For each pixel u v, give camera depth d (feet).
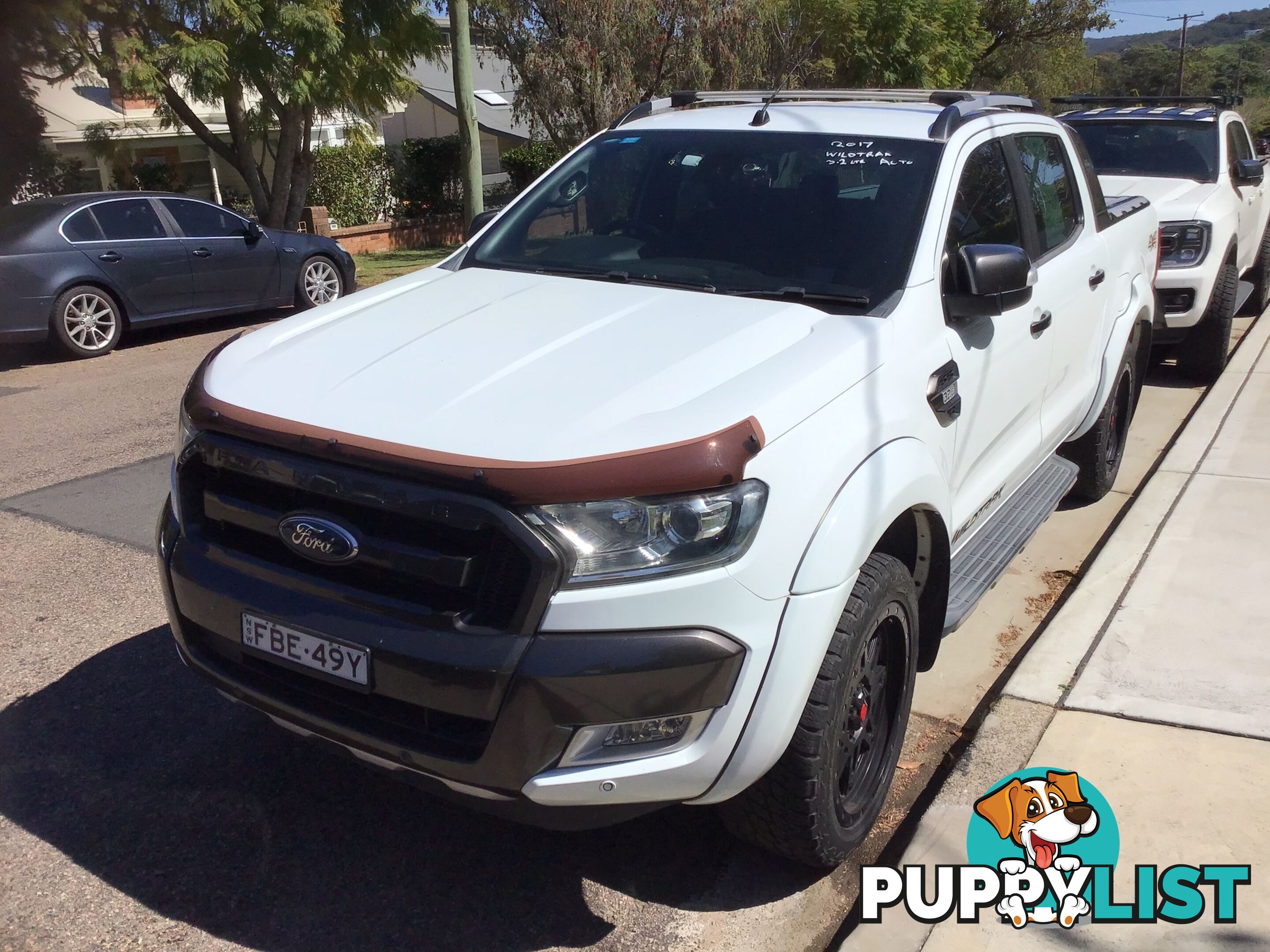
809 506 8.27
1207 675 12.57
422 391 8.73
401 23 50.06
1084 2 91.86
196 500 9.34
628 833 10.39
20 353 33.01
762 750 8.11
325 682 8.47
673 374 8.80
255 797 10.75
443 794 8.47
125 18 45.50
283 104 52.60
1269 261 32.71
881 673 9.86
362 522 8.12
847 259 11.09
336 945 8.86
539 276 11.94
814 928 9.20
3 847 9.90
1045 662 13.07
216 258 35.50
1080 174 16.19
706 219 12.13
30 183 53.62
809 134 12.66
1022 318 12.75
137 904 9.23
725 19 50.49
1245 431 21.56
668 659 7.63
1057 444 15.69
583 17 49.65
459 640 7.74
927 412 10.21
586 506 7.56
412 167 71.20
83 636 13.98
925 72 65.62
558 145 53.47
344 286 41.27
